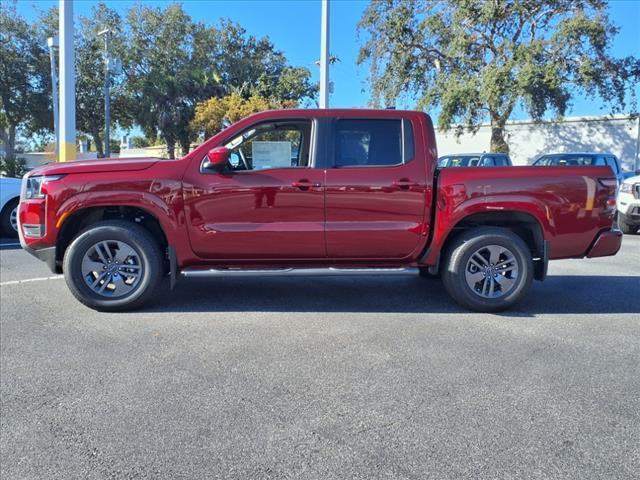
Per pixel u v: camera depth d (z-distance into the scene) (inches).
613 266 311.4
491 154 609.6
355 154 199.8
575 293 241.3
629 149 1185.4
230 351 160.7
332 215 197.2
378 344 168.1
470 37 981.8
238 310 205.9
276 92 1413.6
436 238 200.2
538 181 198.5
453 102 960.3
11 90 1248.8
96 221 205.6
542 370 148.2
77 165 194.2
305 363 151.6
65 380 139.0
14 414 120.6
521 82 885.8
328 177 195.8
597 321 196.5
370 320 194.2
